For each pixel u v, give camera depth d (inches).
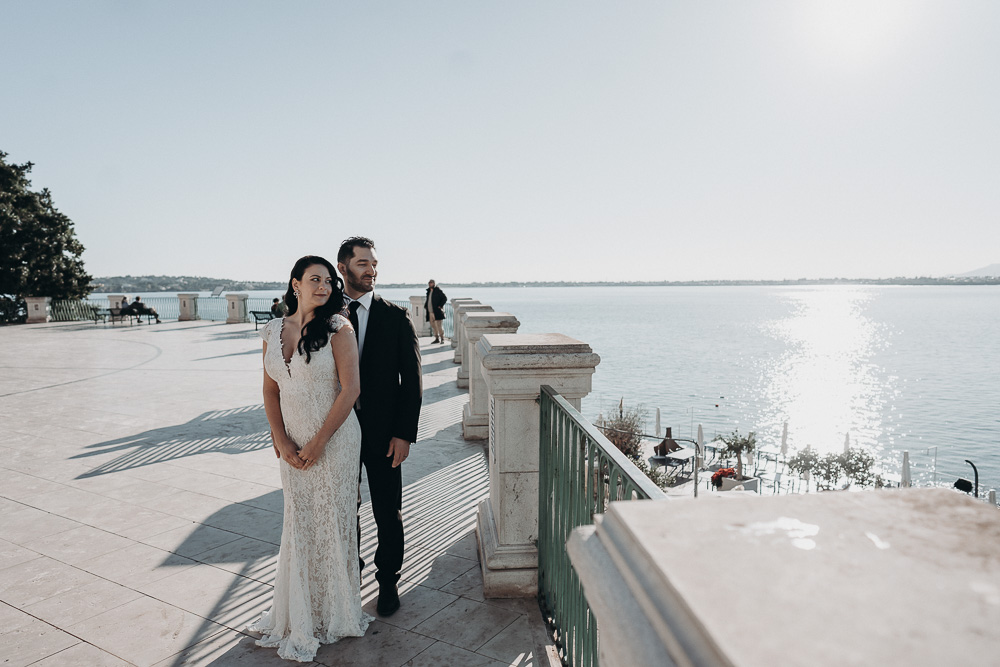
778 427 2209.6
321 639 114.5
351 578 117.8
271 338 113.1
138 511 182.9
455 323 535.2
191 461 236.2
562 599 109.5
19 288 1163.3
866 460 1302.9
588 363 125.6
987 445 2092.8
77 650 112.4
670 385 2982.3
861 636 23.1
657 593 29.9
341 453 113.5
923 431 2295.8
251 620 123.0
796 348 4938.5
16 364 528.1
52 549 156.3
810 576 28.2
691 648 25.3
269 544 159.3
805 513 36.0
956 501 37.4
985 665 21.2
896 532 33.0
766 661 21.5
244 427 294.5
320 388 110.5
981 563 29.2
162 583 138.3
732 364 3816.4
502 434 130.5
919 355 4717.0
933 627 23.7
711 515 36.1
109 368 505.4
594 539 40.9
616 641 32.3
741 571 28.9
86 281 1302.9
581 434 95.6
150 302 1185.4
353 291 129.5
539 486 129.2
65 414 325.4
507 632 119.1
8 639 115.9
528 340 134.0
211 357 578.9
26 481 211.3
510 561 131.5
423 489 206.8
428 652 112.4
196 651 112.2
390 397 125.5
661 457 853.2
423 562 150.2
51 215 1253.7
